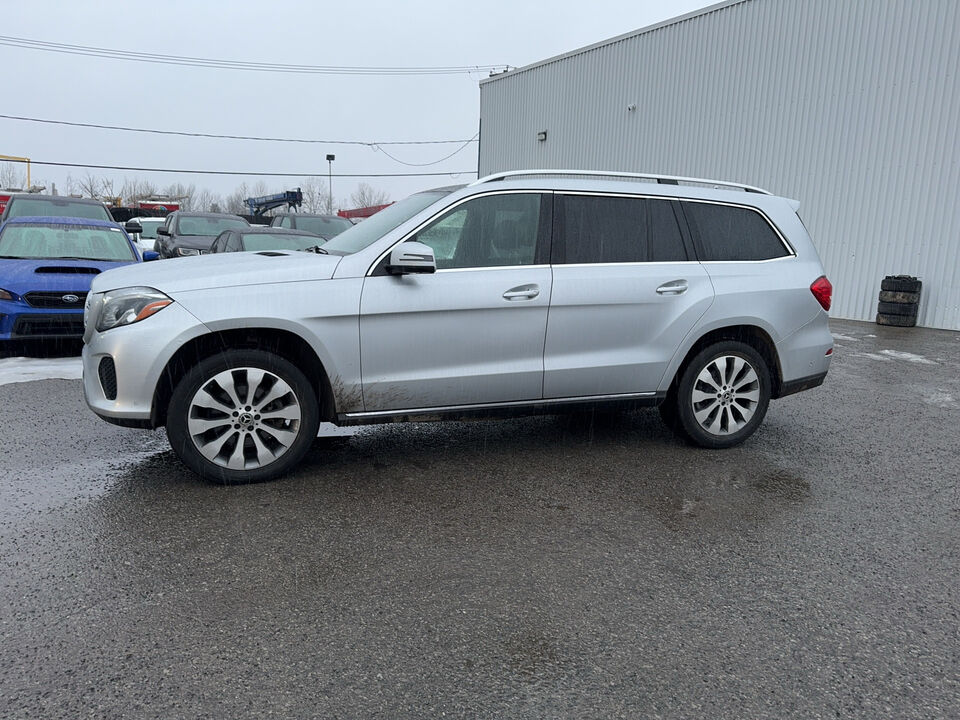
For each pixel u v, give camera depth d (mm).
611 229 4641
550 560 3258
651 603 2908
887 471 4652
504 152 23953
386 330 4098
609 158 19719
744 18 15703
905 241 13141
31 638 2547
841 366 8695
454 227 4289
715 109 16531
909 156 12969
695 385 4875
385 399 4211
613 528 3631
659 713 2250
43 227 9078
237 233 12219
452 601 2881
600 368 4566
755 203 5098
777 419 5973
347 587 2965
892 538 3609
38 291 7523
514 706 2266
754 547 3457
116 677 2346
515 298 4305
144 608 2762
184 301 3805
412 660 2486
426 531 3529
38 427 5141
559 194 4551
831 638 2691
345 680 2367
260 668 2414
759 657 2561
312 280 4000
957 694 2381
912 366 8758
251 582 2982
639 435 5324
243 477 4051
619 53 19094
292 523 3574
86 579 2965
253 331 4012
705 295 4746
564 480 4312
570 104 20953
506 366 4383
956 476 4582
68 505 3734
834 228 14273
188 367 3863
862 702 2330
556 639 2637
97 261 8461
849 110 13820
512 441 5105
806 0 14398
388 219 4516
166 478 4156
